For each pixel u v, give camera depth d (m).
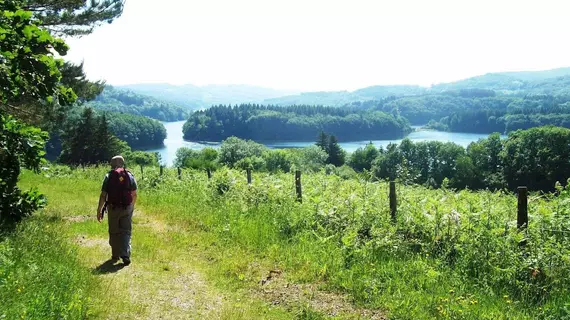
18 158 9.54
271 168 95.94
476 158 100.06
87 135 83.44
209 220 11.60
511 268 6.86
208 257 8.62
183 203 14.48
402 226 9.09
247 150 106.69
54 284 5.60
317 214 10.27
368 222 9.30
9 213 9.13
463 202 10.51
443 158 106.94
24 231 8.23
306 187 14.05
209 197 14.30
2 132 9.22
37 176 23.95
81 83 19.98
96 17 18.30
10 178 9.31
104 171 29.69
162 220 12.36
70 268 6.57
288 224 10.29
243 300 6.54
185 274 7.55
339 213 9.98
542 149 84.94
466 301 6.23
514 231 7.73
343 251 8.23
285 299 6.64
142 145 199.75
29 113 19.33
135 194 8.15
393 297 6.56
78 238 9.73
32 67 6.14
